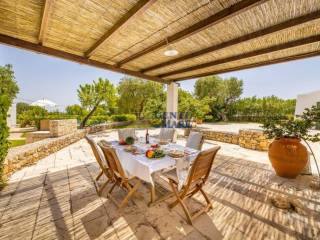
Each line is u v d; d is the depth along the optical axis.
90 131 8.17
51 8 2.19
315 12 2.24
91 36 3.15
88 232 1.67
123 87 13.75
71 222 1.81
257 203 2.22
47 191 2.46
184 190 1.85
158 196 2.34
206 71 5.70
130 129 3.89
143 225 1.77
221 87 15.77
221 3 2.17
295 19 2.42
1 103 2.47
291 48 3.53
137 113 14.70
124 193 2.43
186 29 2.81
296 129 2.94
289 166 2.90
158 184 2.69
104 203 2.17
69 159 4.00
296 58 3.93
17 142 6.32
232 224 1.81
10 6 2.29
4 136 2.53
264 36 2.79
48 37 3.19
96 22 2.66
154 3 2.20
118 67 5.11
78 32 2.99
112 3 2.22
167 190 2.51
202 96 15.85
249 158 4.25
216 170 3.41
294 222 1.84
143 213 1.97
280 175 3.08
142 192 2.46
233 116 16.44
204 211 1.99
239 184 2.78
